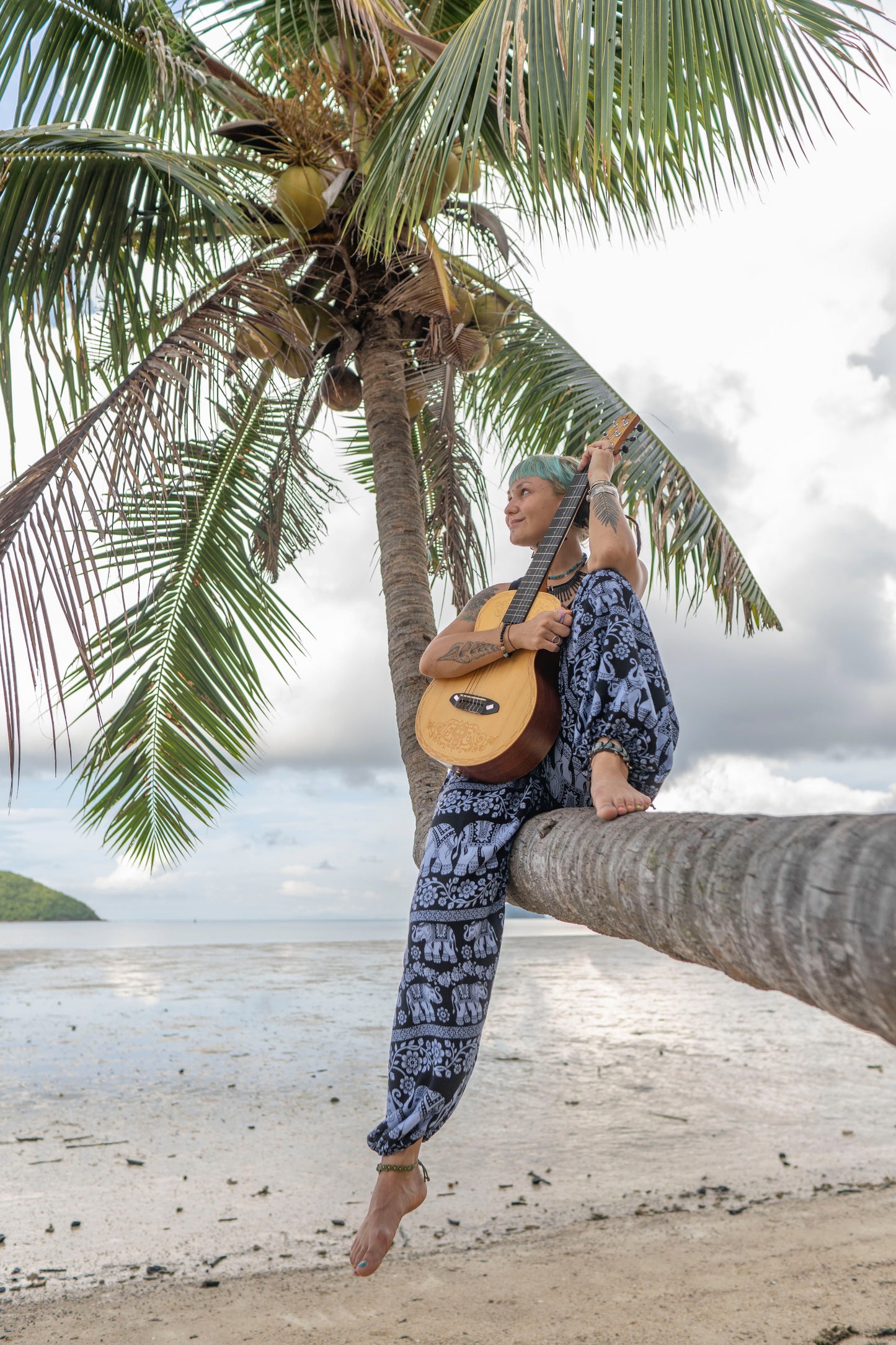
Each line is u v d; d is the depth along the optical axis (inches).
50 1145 199.3
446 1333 120.6
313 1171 183.9
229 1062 279.9
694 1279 137.6
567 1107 237.1
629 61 114.3
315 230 183.0
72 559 145.4
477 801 87.5
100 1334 119.7
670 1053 306.2
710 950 41.4
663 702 82.7
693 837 46.9
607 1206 167.3
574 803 86.3
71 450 154.9
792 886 34.8
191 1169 184.5
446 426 209.2
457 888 84.9
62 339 164.2
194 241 180.1
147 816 237.6
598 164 130.4
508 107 139.9
